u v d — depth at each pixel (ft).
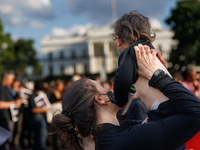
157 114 3.32
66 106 3.57
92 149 3.51
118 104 3.52
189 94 2.99
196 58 102.22
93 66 155.74
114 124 3.58
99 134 3.32
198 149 7.13
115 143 3.14
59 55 178.70
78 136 3.56
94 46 168.55
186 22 86.48
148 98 3.46
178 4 90.33
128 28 3.78
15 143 19.34
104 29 152.97
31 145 20.10
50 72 179.01
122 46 3.93
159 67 3.42
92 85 3.67
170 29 91.81
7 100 13.17
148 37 3.76
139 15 3.92
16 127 19.19
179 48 94.07
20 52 159.94
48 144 21.15
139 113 8.50
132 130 3.17
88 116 3.39
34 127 16.99
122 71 3.38
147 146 2.96
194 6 86.58
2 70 107.76
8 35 125.90
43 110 16.92
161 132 2.96
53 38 183.21
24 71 169.17
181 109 2.93
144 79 3.48
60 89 19.47
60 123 3.46
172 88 3.05
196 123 2.84
